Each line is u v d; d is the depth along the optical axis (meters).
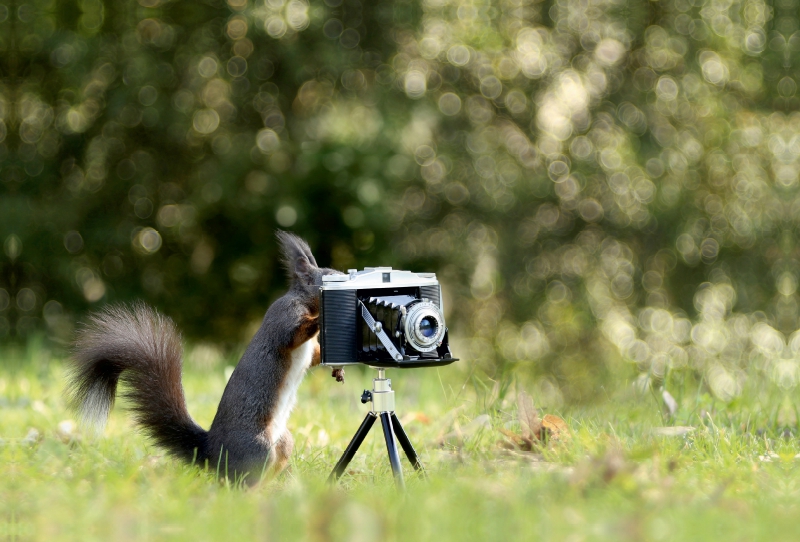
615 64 20.27
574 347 22.00
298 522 5.18
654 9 20.03
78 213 18.48
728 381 20.64
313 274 7.21
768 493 5.86
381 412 6.39
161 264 19.62
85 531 5.14
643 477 6.14
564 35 20.22
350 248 19.28
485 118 20.36
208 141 19.22
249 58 18.47
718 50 19.77
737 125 20.05
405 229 20.50
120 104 17.34
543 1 20.12
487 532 5.03
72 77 17.02
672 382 10.62
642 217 20.34
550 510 5.41
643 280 21.31
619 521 5.06
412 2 18.69
